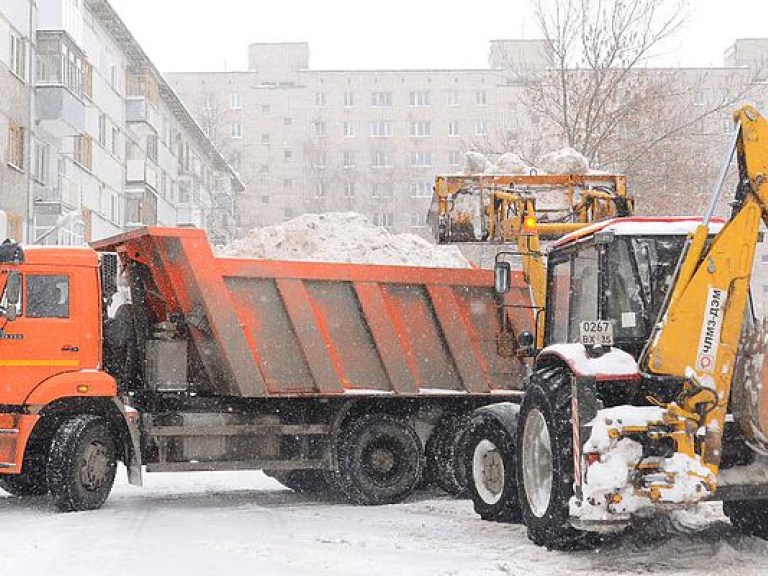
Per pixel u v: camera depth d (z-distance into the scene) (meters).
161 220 52.00
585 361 8.19
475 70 83.88
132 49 45.16
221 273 12.30
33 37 32.09
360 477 12.61
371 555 8.39
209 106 85.88
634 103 26.62
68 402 11.48
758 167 8.06
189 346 12.59
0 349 11.23
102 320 11.92
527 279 11.61
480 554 8.39
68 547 8.76
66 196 34.38
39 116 32.25
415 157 84.50
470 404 13.65
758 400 8.05
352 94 85.44
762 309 8.92
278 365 12.61
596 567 7.77
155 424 12.10
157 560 8.14
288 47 87.19
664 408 7.96
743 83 35.97
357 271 13.01
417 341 13.34
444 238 13.94
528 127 78.62
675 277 8.15
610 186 13.92
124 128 45.19
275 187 85.75
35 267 11.48
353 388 12.97
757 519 8.91
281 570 7.70
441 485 13.34
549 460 8.70
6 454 11.09
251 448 12.51
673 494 7.69
